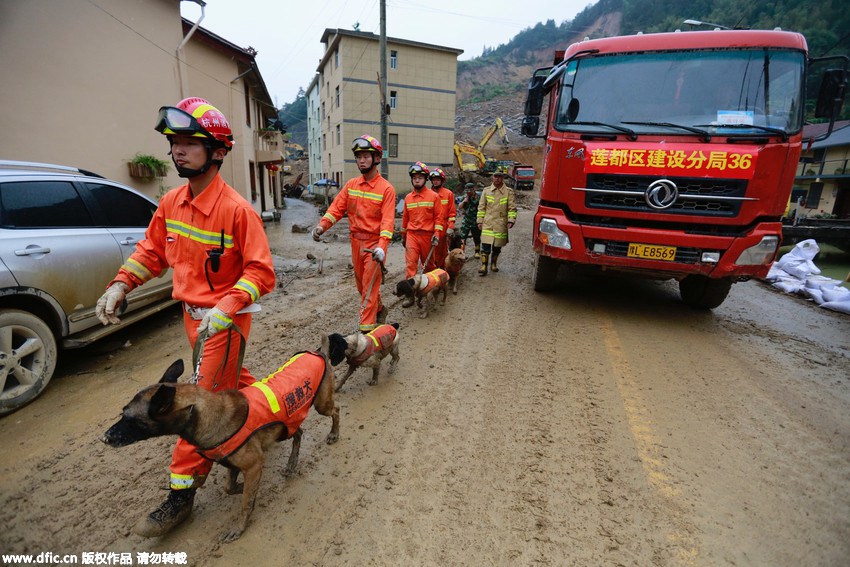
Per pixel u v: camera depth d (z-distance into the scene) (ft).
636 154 15.69
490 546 7.34
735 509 8.27
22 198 11.52
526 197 90.48
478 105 259.80
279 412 7.71
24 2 24.68
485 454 9.78
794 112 15.14
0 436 9.95
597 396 12.41
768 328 18.97
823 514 8.20
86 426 10.46
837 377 14.10
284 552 7.20
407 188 107.76
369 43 97.96
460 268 22.62
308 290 23.56
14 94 24.81
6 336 10.48
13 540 7.29
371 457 9.66
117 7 28.89
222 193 7.49
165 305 16.28
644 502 8.39
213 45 48.78
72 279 12.10
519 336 16.94
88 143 28.02
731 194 15.06
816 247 30.50
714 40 16.11
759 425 11.12
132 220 15.14
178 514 7.39
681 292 22.20
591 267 19.47
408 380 13.35
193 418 6.54
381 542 7.40
